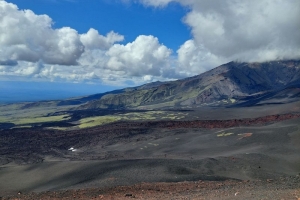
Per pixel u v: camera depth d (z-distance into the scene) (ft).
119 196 104.37
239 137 324.80
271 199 70.44
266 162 211.41
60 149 383.65
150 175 174.91
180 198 86.43
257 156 223.71
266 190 87.66
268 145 271.28
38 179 208.13
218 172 187.21
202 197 84.79
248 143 295.89
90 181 177.27
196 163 205.46
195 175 170.60
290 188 88.02
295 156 229.04
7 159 323.57
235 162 209.46
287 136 289.74
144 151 332.80
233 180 156.25
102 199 100.01
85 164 225.56
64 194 117.91
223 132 367.86
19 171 234.17
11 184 202.59
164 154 298.56
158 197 94.17
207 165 200.44
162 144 360.48
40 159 318.04
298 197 68.80
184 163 205.67
